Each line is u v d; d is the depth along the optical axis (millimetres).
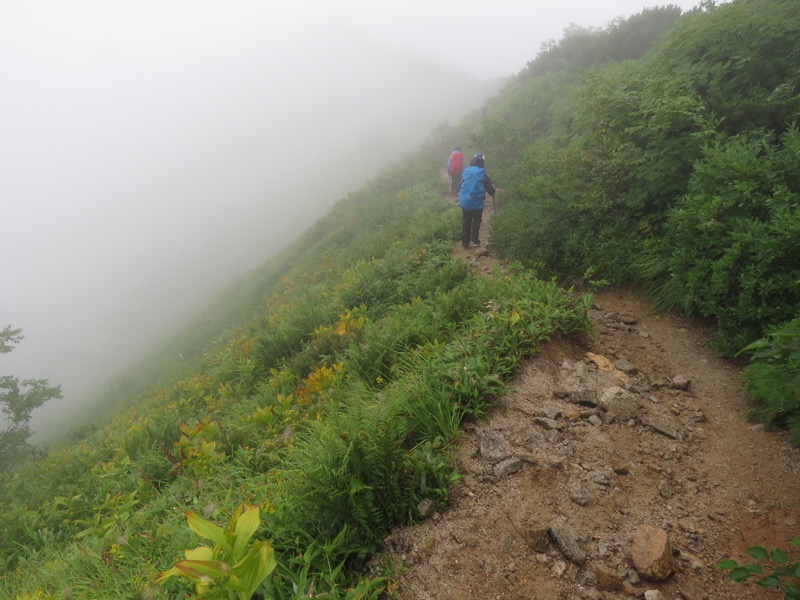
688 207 4773
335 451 2666
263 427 4805
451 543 2465
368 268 8695
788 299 3695
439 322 5004
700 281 4379
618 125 6434
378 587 2279
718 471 2883
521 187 8172
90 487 5504
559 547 2404
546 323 4262
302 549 2422
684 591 2160
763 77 5660
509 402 3498
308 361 6102
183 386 9312
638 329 4742
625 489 2781
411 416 3227
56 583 3326
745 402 3469
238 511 1799
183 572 1572
